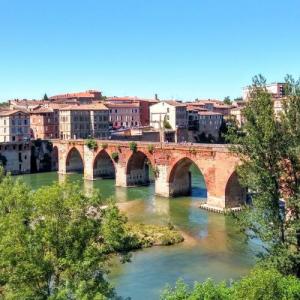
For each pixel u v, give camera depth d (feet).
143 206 345.31
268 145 150.82
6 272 118.73
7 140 591.37
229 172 311.88
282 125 151.64
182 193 385.91
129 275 198.70
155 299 173.17
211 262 215.72
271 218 152.56
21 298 112.27
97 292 109.70
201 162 339.57
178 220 299.17
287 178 151.33
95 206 130.41
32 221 126.93
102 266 126.82
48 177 528.22
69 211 124.77
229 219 297.94
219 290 116.57
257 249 233.35
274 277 113.29
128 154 433.48
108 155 505.25
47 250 120.78
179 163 368.27
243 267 208.23
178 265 211.41
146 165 460.55
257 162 153.99
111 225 128.36
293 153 147.74
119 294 177.37
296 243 150.00
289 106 151.84
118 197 385.09
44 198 123.85
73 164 564.71
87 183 471.21
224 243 245.24
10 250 114.42
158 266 210.18
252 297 108.68
